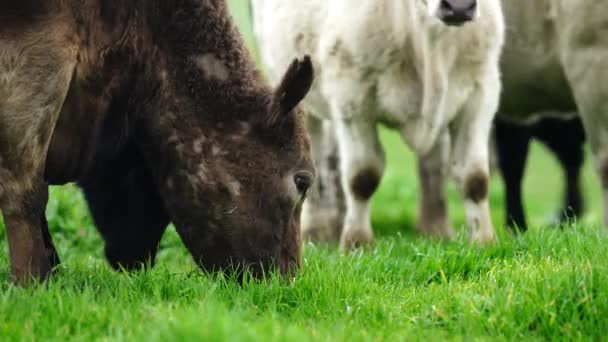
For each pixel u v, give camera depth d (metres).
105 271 11.05
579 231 12.83
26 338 8.23
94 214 11.81
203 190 10.79
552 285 9.48
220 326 7.69
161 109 10.84
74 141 10.76
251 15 19.45
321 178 17.92
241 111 10.88
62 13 10.23
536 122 18.22
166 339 7.69
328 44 14.88
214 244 10.85
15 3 9.99
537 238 12.43
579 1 15.43
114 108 10.84
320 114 16.48
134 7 10.67
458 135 14.62
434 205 18.20
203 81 10.85
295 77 10.59
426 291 10.48
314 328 8.80
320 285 10.21
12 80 10.06
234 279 10.44
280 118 10.80
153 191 11.53
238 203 10.78
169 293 9.92
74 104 10.59
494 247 12.37
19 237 10.31
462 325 9.23
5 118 10.09
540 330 9.21
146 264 11.83
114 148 11.04
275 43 16.30
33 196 10.30
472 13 12.23
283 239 10.95
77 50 10.34
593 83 15.48
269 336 7.79
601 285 9.41
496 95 14.60
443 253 12.01
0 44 10.00
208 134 10.80
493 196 28.17
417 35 13.97
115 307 8.95
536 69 16.83
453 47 14.05
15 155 10.19
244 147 10.81
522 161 18.75
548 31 16.41
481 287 10.28
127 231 11.76
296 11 15.69
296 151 10.91
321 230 17.81
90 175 11.41
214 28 10.95
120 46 10.64
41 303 8.98
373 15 14.24
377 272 11.47
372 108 14.75
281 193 10.85
